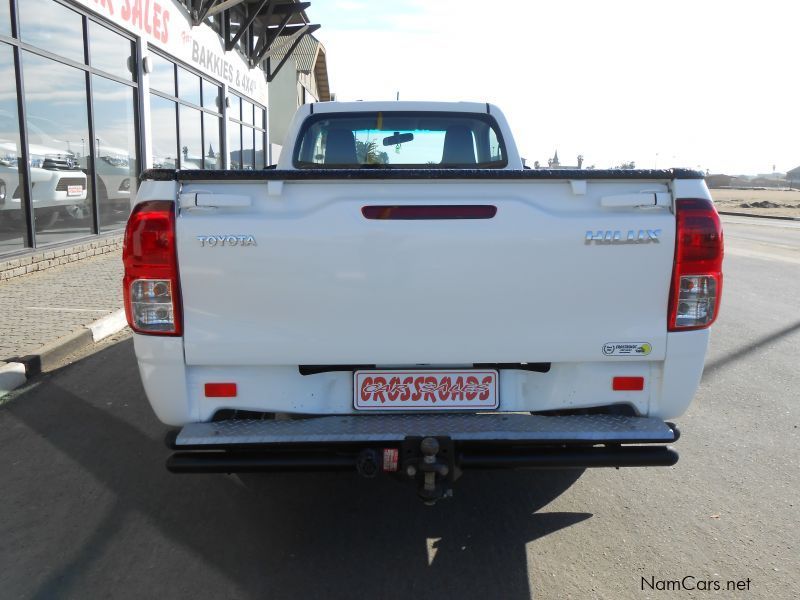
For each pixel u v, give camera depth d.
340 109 4.89
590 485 3.74
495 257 2.75
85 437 4.36
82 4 9.80
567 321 2.80
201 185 2.74
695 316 2.81
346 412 2.93
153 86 12.81
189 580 2.85
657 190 2.79
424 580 2.85
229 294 2.75
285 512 3.45
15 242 8.70
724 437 4.38
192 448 2.74
